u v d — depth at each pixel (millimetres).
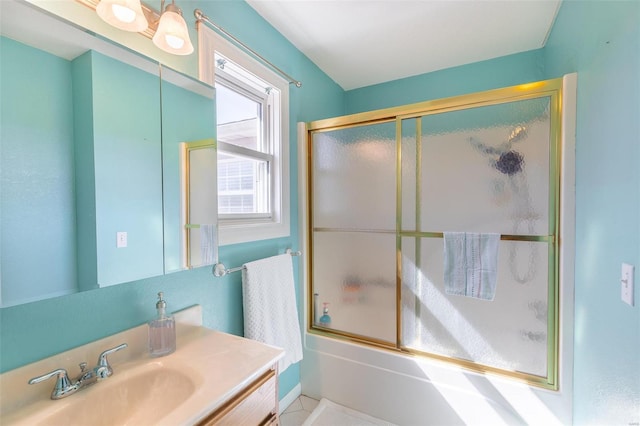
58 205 827
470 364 1508
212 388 785
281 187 1739
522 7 1539
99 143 920
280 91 1717
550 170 1341
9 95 739
